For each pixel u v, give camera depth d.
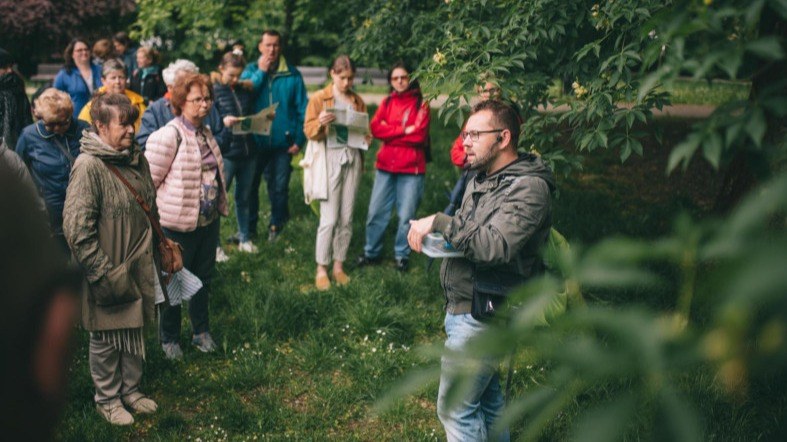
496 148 2.80
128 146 3.50
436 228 2.80
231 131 5.82
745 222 0.60
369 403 4.00
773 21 0.91
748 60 0.89
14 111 5.47
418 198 5.77
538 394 0.70
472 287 2.80
